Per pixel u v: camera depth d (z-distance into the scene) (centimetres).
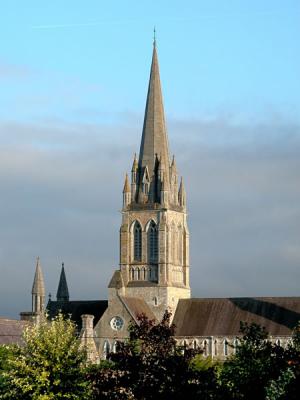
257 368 12669
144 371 12225
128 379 12231
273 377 12338
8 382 16038
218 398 12356
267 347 12975
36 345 16138
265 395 11856
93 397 12650
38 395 15638
